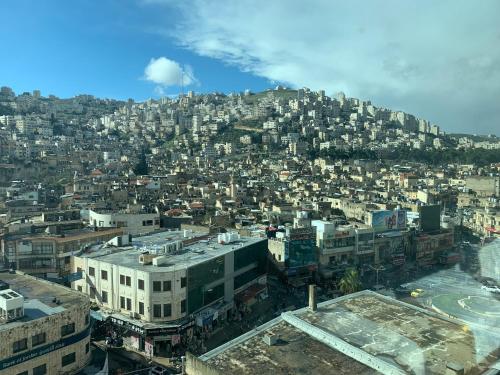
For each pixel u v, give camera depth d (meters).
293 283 98.69
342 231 110.75
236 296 82.62
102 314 69.88
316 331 43.97
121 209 129.25
